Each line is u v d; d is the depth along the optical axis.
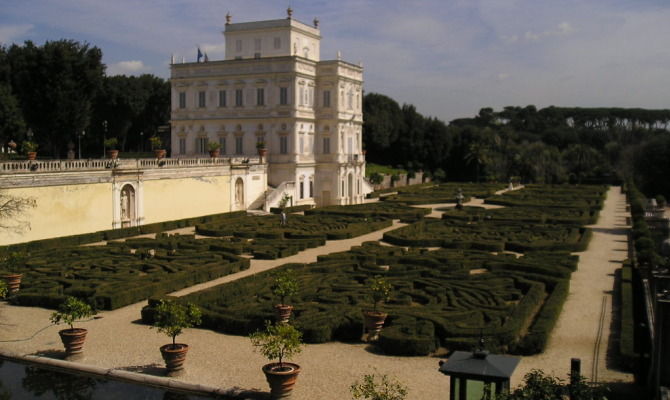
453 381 20.78
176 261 52.09
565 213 85.44
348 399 25.94
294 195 101.56
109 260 51.94
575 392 20.61
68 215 63.50
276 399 25.84
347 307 37.25
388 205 96.25
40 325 36.78
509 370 20.16
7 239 57.16
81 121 106.69
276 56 105.62
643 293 38.84
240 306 37.91
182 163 80.75
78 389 28.83
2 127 99.88
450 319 34.97
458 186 137.50
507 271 47.31
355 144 114.12
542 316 35.09
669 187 129.50
